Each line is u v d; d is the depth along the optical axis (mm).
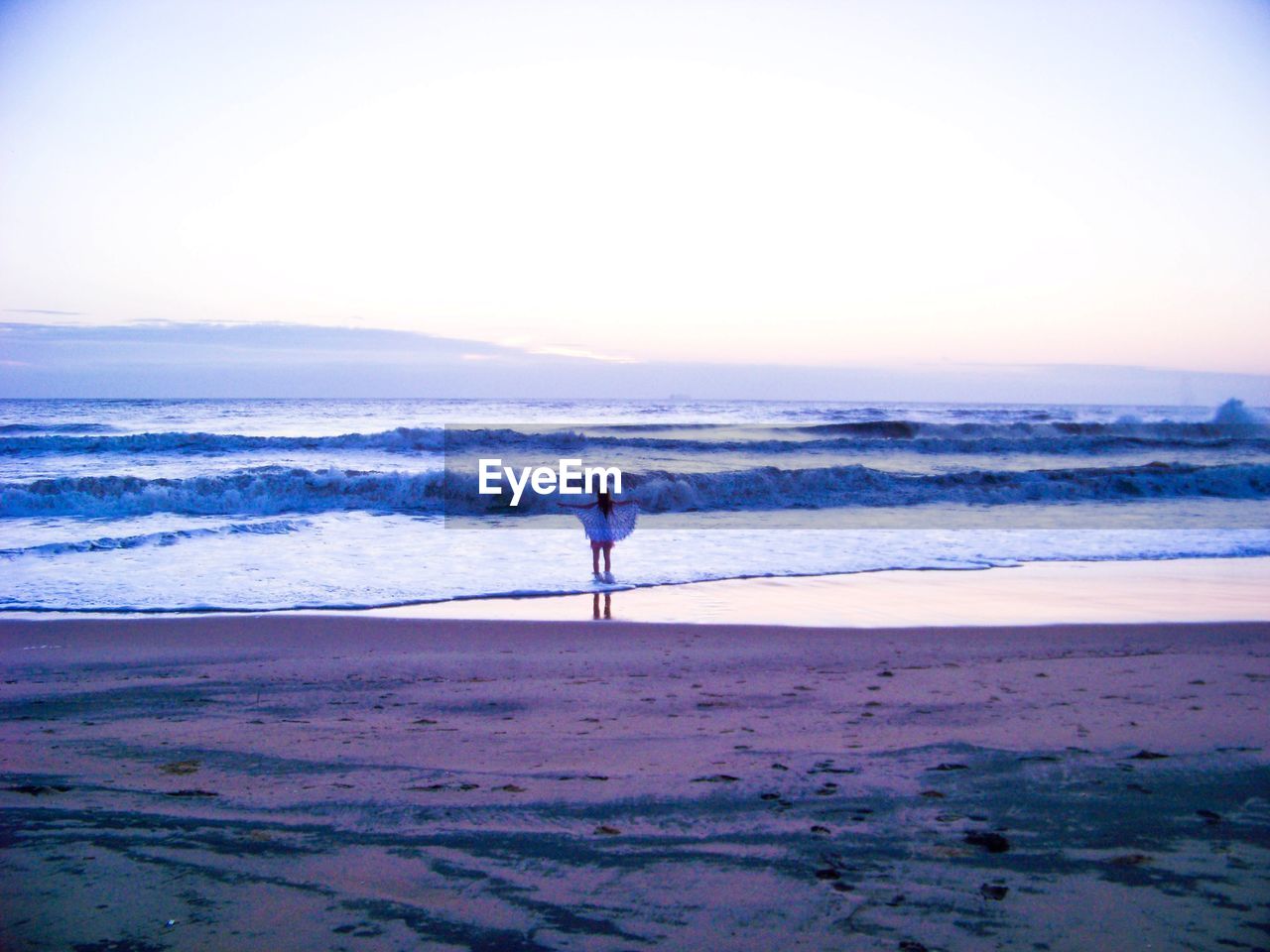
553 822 3680
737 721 5832
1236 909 2830
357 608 11172
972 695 6551
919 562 14703
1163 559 15109
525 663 8219
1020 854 3318
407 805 3895
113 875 3035
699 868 3182
